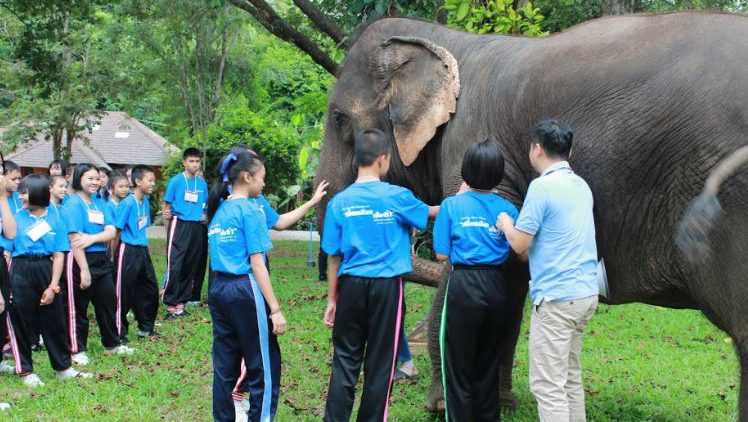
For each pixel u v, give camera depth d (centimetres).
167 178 2384
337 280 435
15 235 573
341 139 601
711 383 598
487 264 418
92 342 772
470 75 493
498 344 432
